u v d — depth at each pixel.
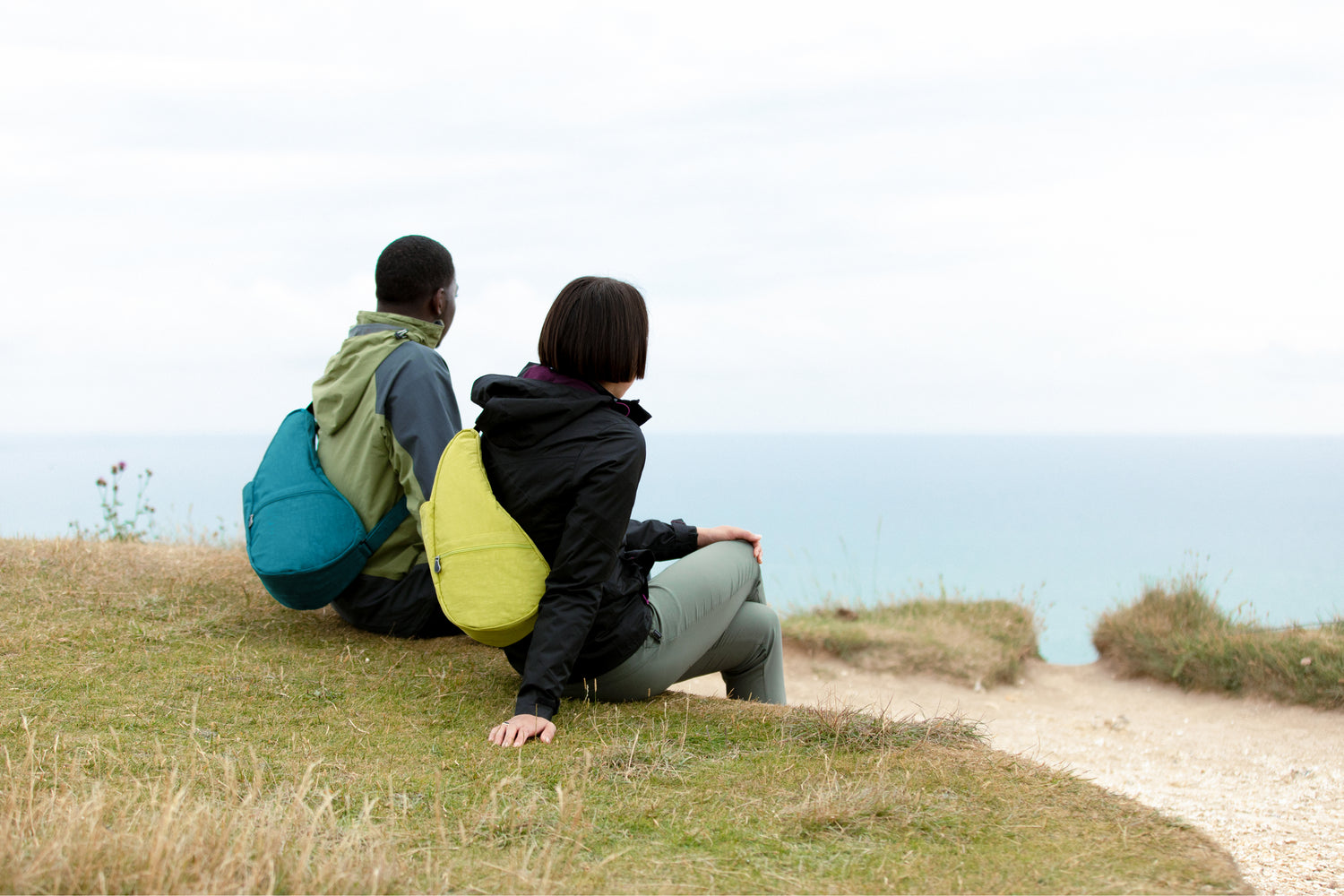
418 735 2.42
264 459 3.42
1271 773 4.29
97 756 2.09
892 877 1.68
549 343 2.38
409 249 3.49
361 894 1.49
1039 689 6.15
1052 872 1.71
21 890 1.36
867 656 6.44
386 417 3.25
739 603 2.84
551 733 2.35
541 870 1.65
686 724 2.54
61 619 3.30
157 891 1.39
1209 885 1.66
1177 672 5.71
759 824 1.92
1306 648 5.36
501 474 2.40
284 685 2.81
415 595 3.43
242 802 1.79
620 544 2.35
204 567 4.29
